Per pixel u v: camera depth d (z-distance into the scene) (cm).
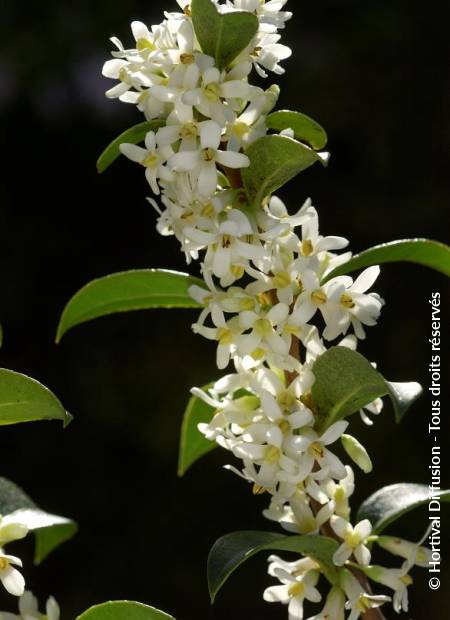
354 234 973
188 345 959
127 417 934
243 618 866
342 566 265
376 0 1022
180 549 896
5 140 993
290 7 1012
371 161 995
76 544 895
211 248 244
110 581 888
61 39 988
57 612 259
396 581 266
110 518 908
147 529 903
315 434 251
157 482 916
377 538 273
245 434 249
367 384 247
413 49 1016
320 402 256
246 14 233
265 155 242
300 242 256
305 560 275
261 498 899
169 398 938
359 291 250
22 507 296
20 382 243
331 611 263
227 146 243
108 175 1002
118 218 998
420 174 995
